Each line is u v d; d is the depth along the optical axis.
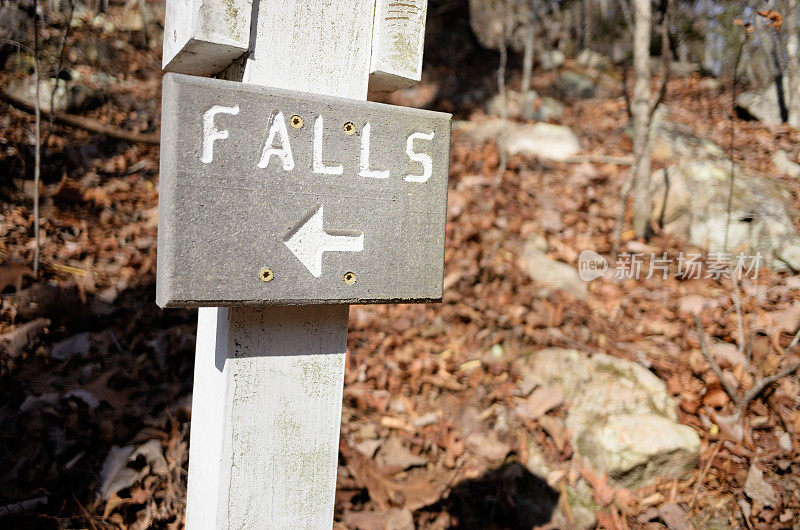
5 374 2.60
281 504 1.41
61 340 2.95
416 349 3.47
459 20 9.88
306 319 1.38
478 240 4.56
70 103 4.98
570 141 6.37
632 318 3.69
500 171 5.52
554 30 10.55
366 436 2.84
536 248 4.45
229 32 1.22
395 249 1.33
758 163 5.02
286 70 1.30
